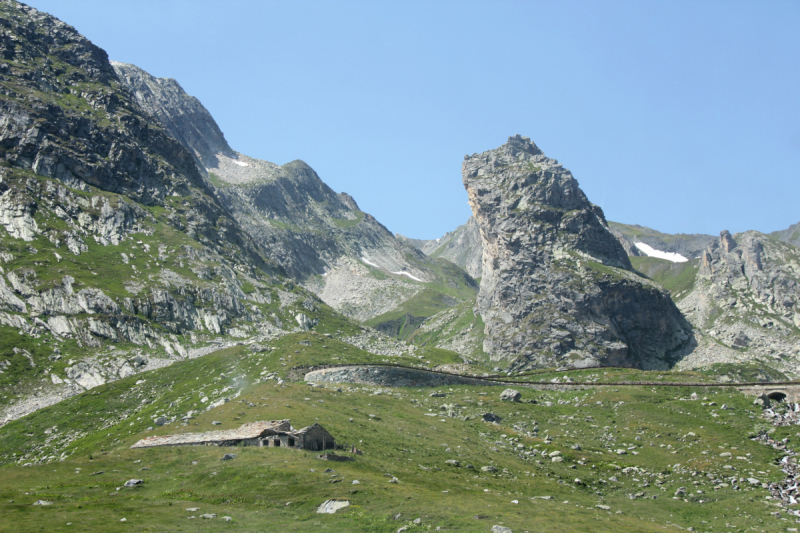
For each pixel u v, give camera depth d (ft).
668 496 285.64
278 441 280.92
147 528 185.47
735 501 269.85
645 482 306.96
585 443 370.53
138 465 262.67
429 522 197.26
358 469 258.98
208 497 221.66
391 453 295.89
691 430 373.20
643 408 428.97
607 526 213.25
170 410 442.09
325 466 253.85
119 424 438.40
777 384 430.61
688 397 446.60
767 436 351.25
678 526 239.71
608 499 277.03
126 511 201.77
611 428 396.57
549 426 404.16
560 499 259.60
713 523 245.65
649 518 248.93
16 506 201.57
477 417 407.64
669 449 349.61
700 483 297.33
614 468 326.85
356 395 422.41
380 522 196.44
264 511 207.92
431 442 327.88
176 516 199.41
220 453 269.03
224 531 187.21
